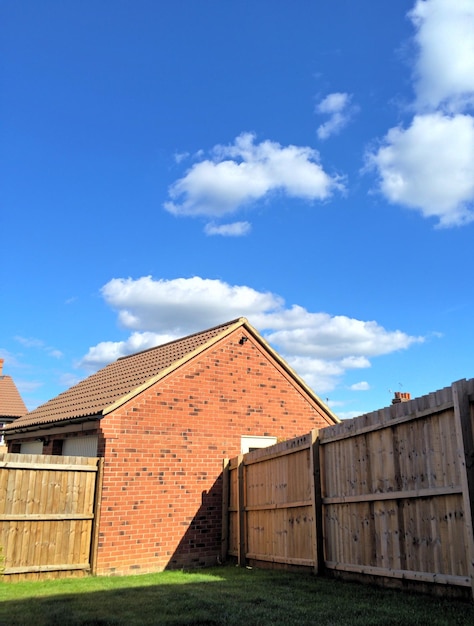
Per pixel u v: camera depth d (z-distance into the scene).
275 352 14.41
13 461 9.96
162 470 11.79
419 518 6.73
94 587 8.49
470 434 5.88
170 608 6.58
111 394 12.65
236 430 13.23
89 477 10.82
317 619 5.71
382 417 7.57
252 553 11.26
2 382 27.91
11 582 9.27
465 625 4.99
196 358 12.97
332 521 8.71
